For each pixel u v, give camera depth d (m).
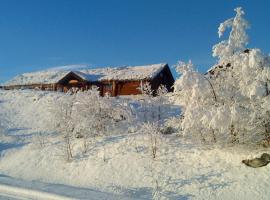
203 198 15.12
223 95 18.20
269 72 17.05
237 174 16.41
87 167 19.38
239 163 17.14
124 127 23.11
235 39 18.45
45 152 22.05
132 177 17.67
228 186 15.72
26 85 54.59
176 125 20.27
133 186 16.92
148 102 23.22
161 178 17.12
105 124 23.12
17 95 36.94
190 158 18.30
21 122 29.62
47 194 14.49
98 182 17.78
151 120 22.94
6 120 30.11
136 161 18.84
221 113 16.78
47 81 53.44
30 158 21.78
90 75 51.28
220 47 18.42
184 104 18.98
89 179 18.27
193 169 17.39
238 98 18.14
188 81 17.92
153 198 15.25
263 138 18.23
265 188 15.16
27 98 35.56
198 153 18.55
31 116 30.84
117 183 17.39
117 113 23.28
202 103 18.20
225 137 18.91
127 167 18.53
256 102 17.45
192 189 15.91
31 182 17.19
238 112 16.88
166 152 19.14
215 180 16.28
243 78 17.81
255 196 14.79
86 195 14.55
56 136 24.58
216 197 15.12
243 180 15.93
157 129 20.23
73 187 16.39
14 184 16.44
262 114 17.30
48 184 16.78
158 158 18.75
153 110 23.20
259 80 17.16
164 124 21.44
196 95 17.91
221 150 18.42
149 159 18.81
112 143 21.11
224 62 18.69
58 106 22.28
